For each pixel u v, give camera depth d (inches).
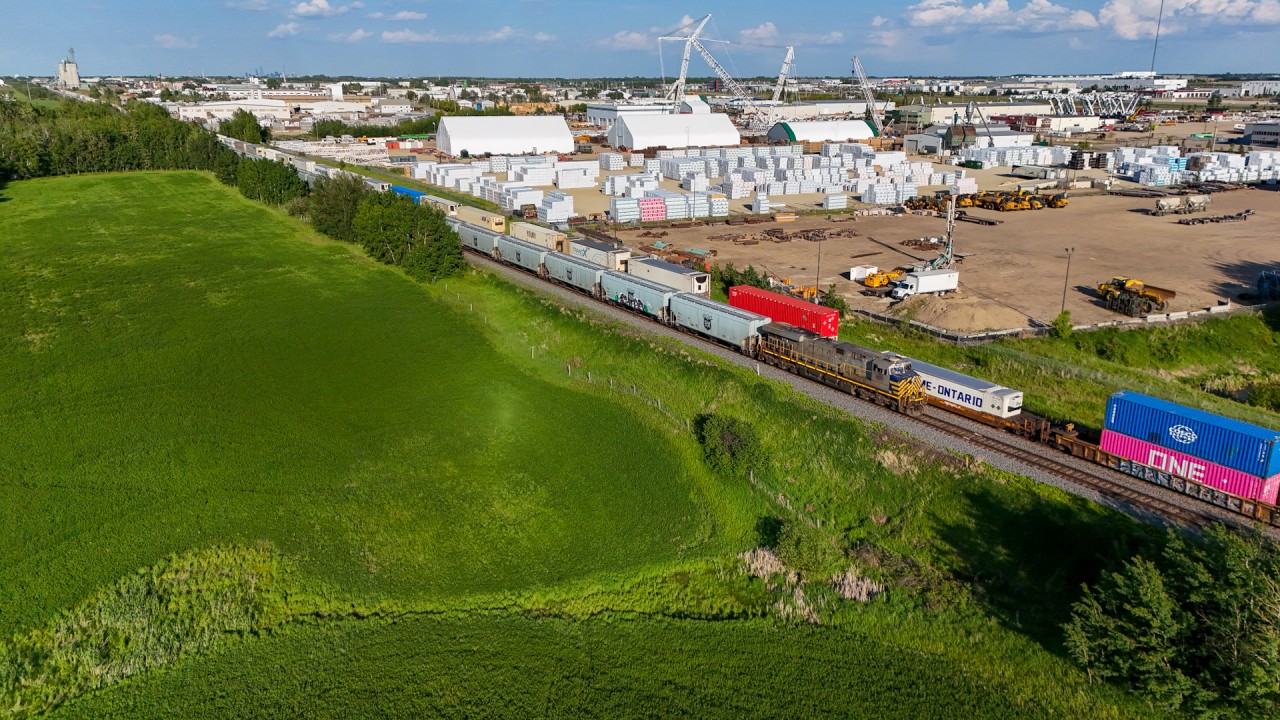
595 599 1574.8
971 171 7253.9
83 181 6476.4
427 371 2682.1
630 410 2337.6
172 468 2047.2
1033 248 4094.5
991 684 1296.8
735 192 5885.8
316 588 1611.7
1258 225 4552.2
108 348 2854.3
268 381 2588.6
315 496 1923.0
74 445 2165.4
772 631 1459.2
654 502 1883.6
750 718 1251.8
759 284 3157.0
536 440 2191.2
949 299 3090.6
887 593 1507.1
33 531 1785.2
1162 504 1529.3
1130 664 1198.9
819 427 1987.0
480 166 6884.8
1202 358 2679.6
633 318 2913.4
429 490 1953.7
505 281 3494.1
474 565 1681.8
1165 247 4050.2
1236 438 1465.3
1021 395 1911.9
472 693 1322.6
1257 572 1157.7
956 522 1614.2
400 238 3794.3
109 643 1469.0
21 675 1390.3
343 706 1300.4
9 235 4566.9
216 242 4431.6
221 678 1378.0
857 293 3307.1
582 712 1274.6
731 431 1985.7
